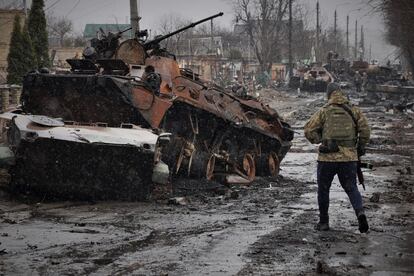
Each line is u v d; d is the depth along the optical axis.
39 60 32.47
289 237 8.80
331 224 9.84
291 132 17.44
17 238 8.45
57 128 11.13
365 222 8.91
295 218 10.36
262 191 13.84
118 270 6.95
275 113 17.08
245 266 7.21
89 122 12.95
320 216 9.40
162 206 11.36
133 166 11.38
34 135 10.80
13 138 11.16
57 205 11.23
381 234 9.10
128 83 12.20
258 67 79.88
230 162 15.32
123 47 13.83
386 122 35.19
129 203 11.56
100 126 11.79
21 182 11.27
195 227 9.47
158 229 9.27
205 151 14.61
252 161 16.00
